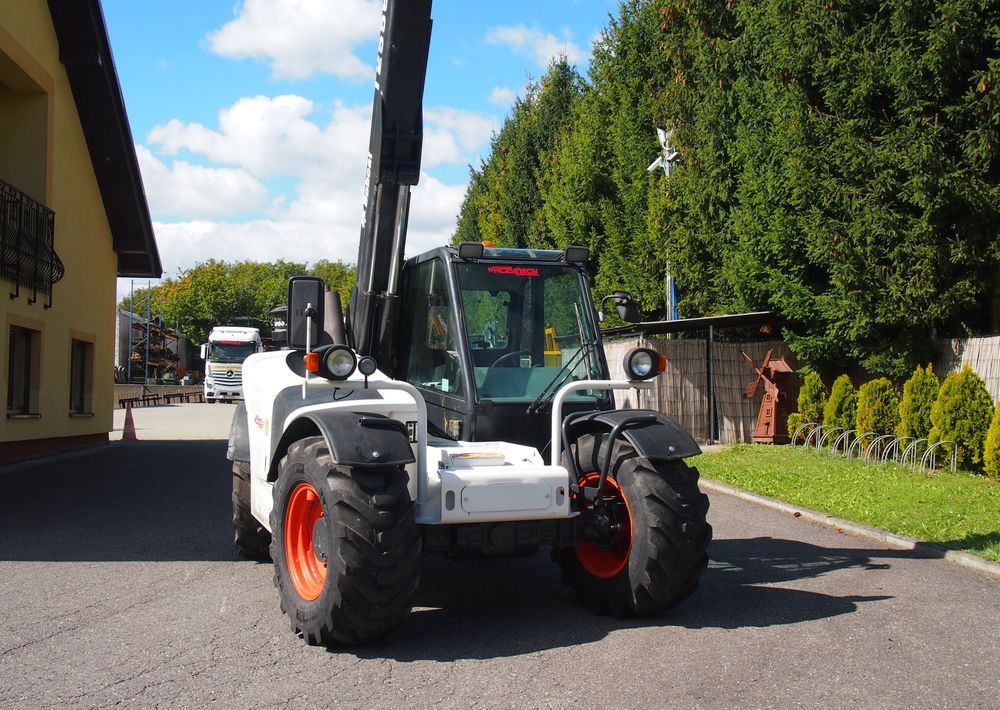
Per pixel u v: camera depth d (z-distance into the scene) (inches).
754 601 220.7
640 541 193.5
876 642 187.2
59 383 608.7
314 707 151.6
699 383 613.0
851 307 495.8
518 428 217.2
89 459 586.2
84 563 270.2
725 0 647.1
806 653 179.8
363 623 176.1
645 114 783.1
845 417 529.0
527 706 151.7
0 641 189.9
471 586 239.6
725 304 639.8
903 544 287.3
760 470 453.4
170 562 271.9
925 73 448.5
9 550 289.7
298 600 190.4
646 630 196.2
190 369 3075.8
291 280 213.6
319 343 219.8
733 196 623.5
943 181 431.5
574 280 235.6
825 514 337.4
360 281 262.1
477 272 227.6
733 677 165.9
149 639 191.3
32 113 577.0
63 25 591.2
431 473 188.9
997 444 394.9
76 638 192.1
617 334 648.4
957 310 462.6
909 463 455.8
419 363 243.6
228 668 171.9
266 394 235.5
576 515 196.7
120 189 695.1
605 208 824.3
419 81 221.6
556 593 232.1
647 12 792.3
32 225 546.9
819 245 490.0
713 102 624.1
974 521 309.1
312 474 184.7
